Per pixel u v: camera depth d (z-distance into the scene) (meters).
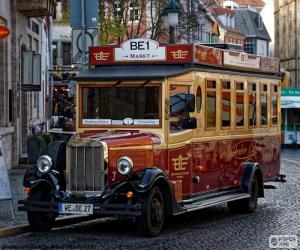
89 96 14.25
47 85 45.47
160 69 14.16
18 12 28.09
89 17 16.75
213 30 82.38
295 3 106.38
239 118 16.75
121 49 14.50
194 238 13.16
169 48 14.32
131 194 12.72
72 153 13.05
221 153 15.82
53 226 14.40
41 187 13.38
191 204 14.46
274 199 19.48
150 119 13.83
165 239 13.00
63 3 65.12
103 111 14.16
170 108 13.88
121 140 13.12
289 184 23.52
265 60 18.34
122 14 40.34
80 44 16.75
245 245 12.43
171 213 13.42
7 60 25.94
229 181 16.33
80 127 14.28
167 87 13.81
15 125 27.09
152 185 12.80
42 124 33.44
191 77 14.36
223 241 12.84
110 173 12.97
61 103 18.08
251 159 17.45
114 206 12.73
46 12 28.92
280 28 112.38
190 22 42.09
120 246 12.24
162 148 13.65
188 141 14.38
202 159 14.95
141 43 14.45
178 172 14.09
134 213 12.68
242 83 16.88
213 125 15.41
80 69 16.75
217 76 15.52
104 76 14.06
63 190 13.25
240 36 114.62
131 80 13.91
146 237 13.09
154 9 44.91
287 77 25.64
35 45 35.22
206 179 15.20
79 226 14.59
